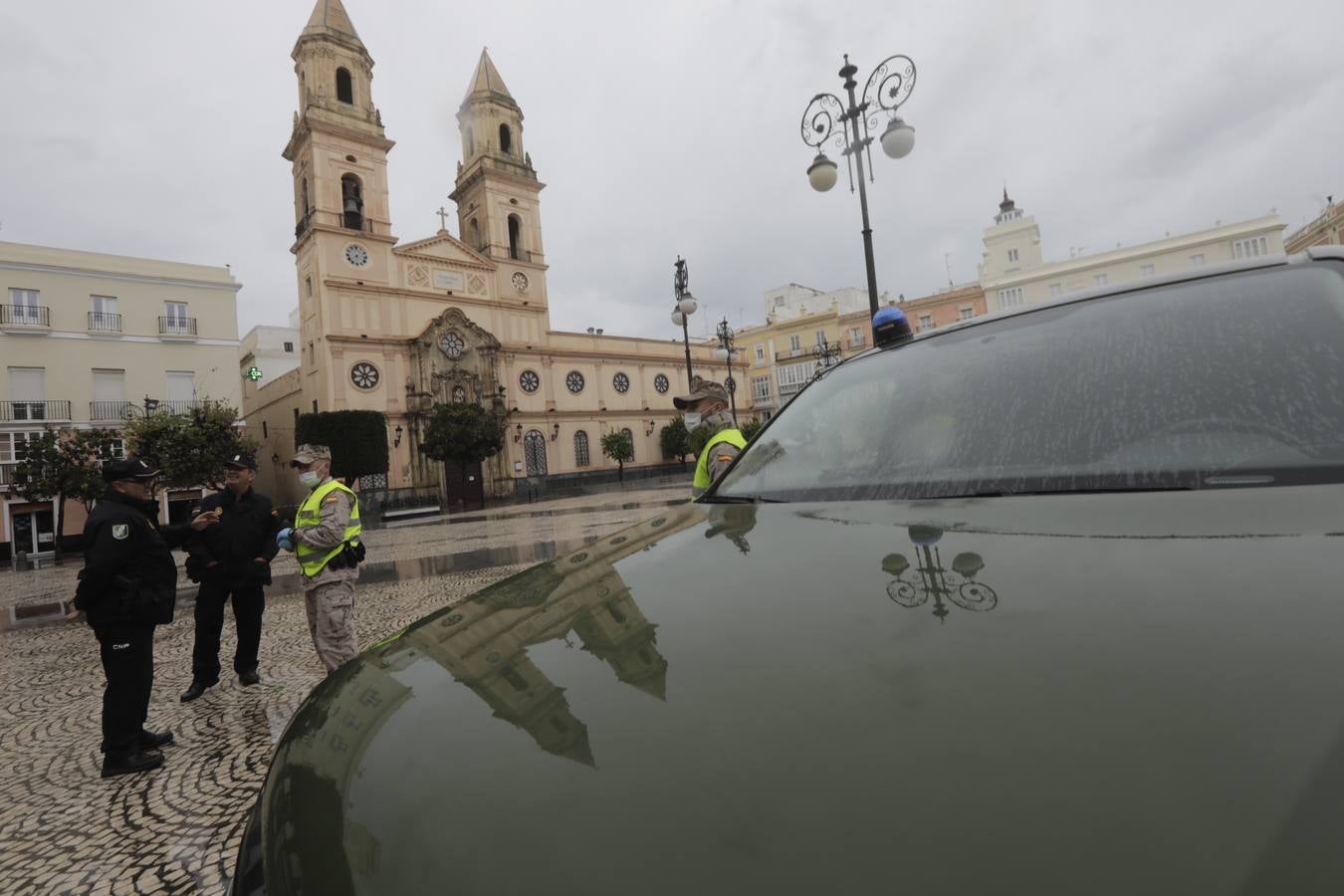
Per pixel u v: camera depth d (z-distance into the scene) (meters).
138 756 3.21
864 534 0.99
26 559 23.36
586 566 1.21
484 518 20.61
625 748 0.57
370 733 0.76
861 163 8.45
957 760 0.45
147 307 27.80
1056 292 45.97
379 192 30.72
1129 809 0.36
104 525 3.17
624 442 37.16
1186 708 0.44
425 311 31.59
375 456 26.14
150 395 27.59
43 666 5.83
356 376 28.73
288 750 0.84
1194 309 1.22
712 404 4.21
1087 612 0.60
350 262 29.20
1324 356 0.99
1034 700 0.49
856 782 0.45
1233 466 0.87
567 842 0.47
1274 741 0.39
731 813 0.45
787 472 1.49
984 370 1.40
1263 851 0.31
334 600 3.70
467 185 36.59
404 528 19.92
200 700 4.20
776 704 0.57
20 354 25.05
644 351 41.84
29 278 25.36
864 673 0.59
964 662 0.57
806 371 52.62
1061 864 0.34
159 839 2.50
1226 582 0.61
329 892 0.54
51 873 2.30
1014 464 1.08
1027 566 0.74
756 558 1.00
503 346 34.22
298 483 31.98
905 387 1.53
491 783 0.58
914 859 0.37
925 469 1.20
